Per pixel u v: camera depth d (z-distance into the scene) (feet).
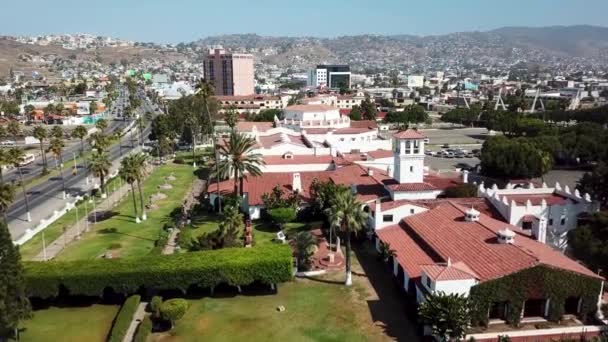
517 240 209.56
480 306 177.58
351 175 337.11
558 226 253.65
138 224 313.73
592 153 475.72
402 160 289.12
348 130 483.10
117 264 207.31
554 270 179.63
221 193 331.77
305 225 294.66
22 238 280.72
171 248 268.00
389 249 229.04
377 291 212.23
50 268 203.00
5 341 170.30
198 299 208.85
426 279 183.83
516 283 178.09
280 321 188.85
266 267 205.36
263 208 314.35
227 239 243.19
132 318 191.31
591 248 214.90
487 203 271.49
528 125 624.59
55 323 192.13
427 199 283.18
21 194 397.39
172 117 626.64
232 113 623.77
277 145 399.65
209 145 636.07
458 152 572.51
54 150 453.58
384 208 260.62
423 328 175.42
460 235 218.18
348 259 216.74
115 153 583.58
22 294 166.50
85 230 302.45
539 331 173.06
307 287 217.97
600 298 188.24
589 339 168.25
